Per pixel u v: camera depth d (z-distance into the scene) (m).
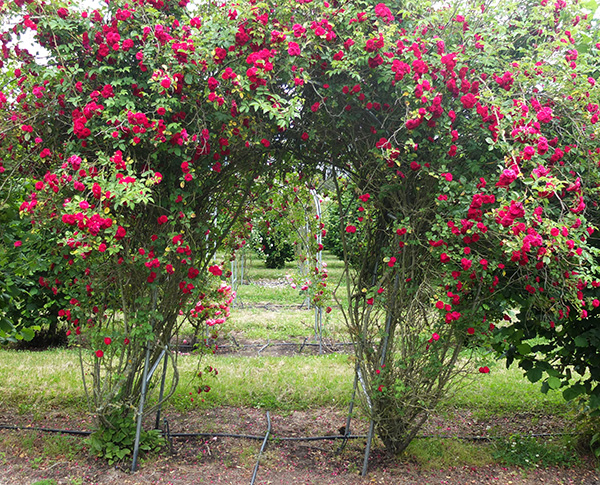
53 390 4.46
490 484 3.06
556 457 3.38
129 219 3.05
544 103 2.80
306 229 6.35
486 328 2.91
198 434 3.66
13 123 2.78
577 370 3.51
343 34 2.78
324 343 7.05
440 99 2.60
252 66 2.70
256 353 6.51
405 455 3.39
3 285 3.90
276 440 3.65
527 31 2.79
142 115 2.60
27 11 2.68
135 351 3.18
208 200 3.36
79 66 2.89
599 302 2.59
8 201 3.51
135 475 3.03
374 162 3.04
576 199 2.59
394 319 3.13
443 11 2.83
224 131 2.93
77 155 2.74
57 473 3.02
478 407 4.41
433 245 2.71
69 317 3.17
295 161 3.52
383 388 3.05
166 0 2.89
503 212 2.32
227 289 4.37
